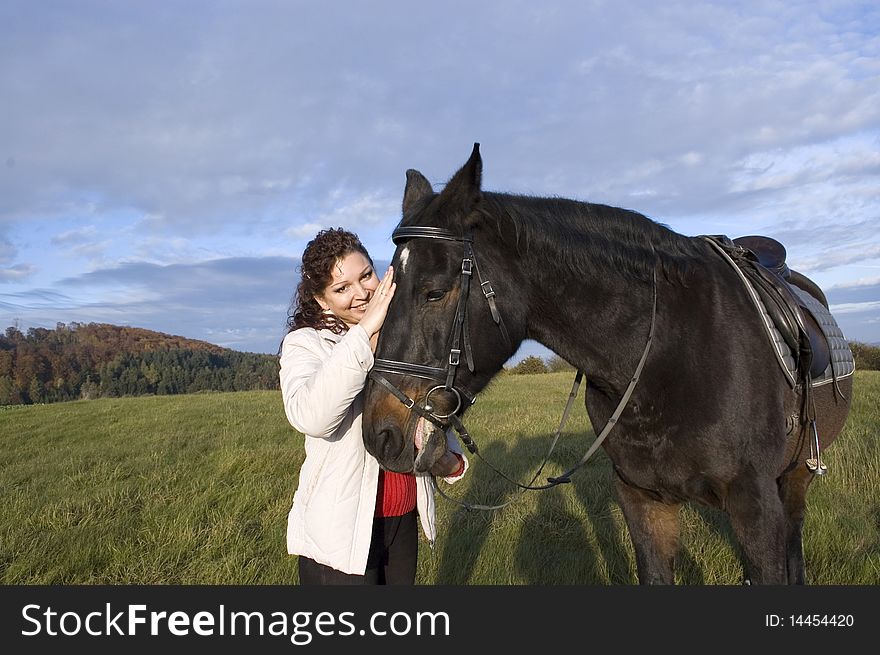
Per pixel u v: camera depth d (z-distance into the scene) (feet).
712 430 7.39
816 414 9.61
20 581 12.23
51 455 26.27
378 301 6.43
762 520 7.34
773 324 8.18
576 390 8.91
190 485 19.22
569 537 13.64
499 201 7.44
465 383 7.00
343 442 6.80
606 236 7.78
